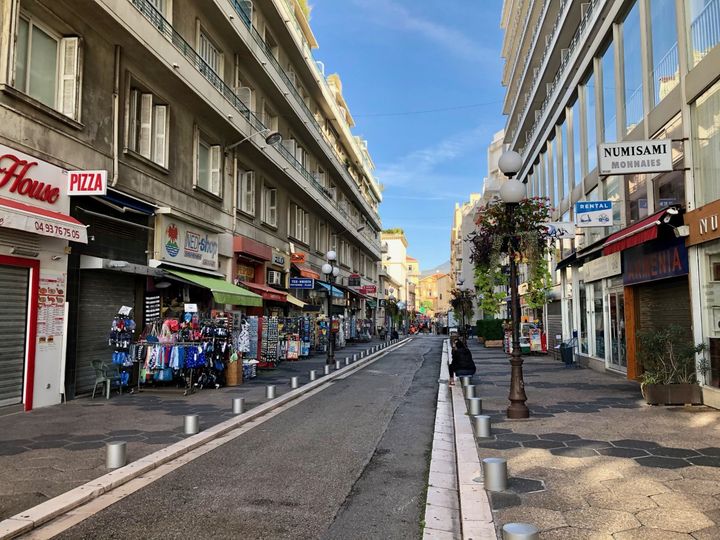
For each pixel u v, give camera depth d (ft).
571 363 64.75
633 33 46.70
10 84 30.14
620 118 49.62
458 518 15.97
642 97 43.70
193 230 53.98
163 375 40.22
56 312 34.50
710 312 32.48
